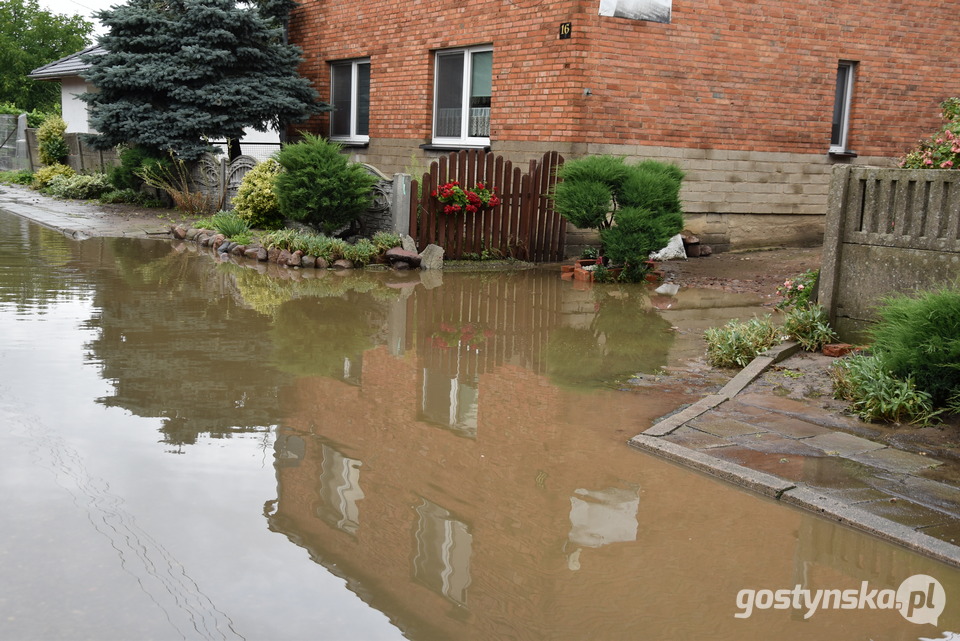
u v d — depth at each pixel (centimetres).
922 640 303
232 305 846
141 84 1586
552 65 1207
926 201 641
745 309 905
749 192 1322
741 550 367
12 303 812
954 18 1409
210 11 1570
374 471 439
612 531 382
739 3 1258
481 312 860
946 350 520
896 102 1400
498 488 424
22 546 344
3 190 2317
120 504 387
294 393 565
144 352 653
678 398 582
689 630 306
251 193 1341
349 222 1200
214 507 388
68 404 522
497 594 326
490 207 1195
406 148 1484
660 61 1222
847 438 498
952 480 439
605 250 1080
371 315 827
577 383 614
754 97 1297
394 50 1490
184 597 313
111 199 1891
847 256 690
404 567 343
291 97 1612
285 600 315
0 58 5106
